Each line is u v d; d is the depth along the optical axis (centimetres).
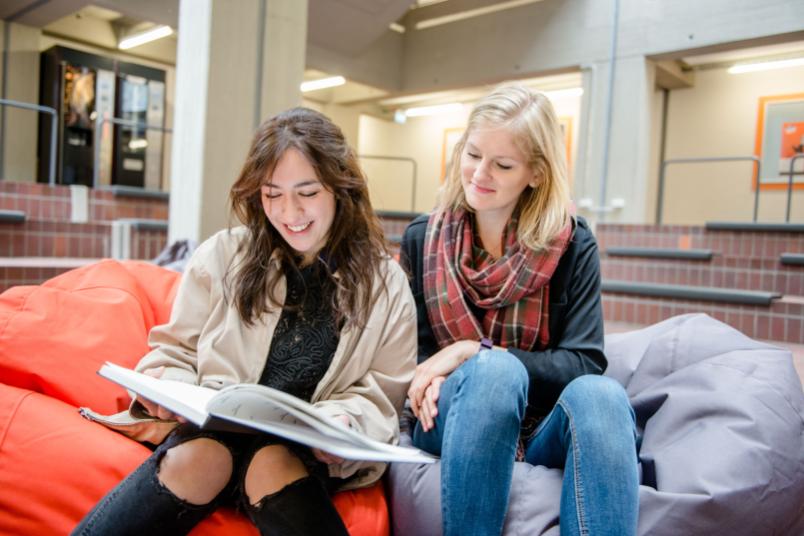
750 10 492
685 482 101
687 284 403
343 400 102
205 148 288
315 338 107
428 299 128
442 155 910
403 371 113
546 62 611
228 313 106
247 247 109
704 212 675
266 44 305
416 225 137
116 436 106
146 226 406
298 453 92
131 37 711
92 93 689
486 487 92
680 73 652
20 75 664
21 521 100
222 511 94
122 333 128
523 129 114
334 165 101
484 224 128
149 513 83
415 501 106
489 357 101
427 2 702
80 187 455
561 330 125
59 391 117
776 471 100
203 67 287
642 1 546
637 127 553
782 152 634
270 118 103
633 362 145
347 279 107
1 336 117
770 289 373
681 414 116
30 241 387
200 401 84
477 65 666
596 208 573
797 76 622
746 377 117
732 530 96
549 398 118
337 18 615
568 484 91
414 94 748
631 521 86
